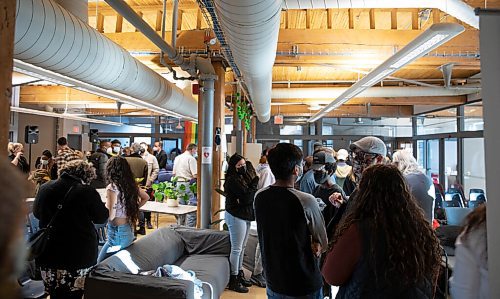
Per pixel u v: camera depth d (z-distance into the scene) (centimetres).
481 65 116
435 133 856
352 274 134
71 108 1021
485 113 115
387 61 355
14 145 555
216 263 357
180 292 226
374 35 426
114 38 456
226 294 370
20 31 205
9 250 50
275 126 1206
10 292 50
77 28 256
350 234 135
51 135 1076
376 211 133
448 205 584
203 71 421
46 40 226
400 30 427
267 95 507
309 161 452
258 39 228
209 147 439
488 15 116
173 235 381
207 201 438
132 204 327
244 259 418
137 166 605
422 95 671
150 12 478
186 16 516
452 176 779
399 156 255
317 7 283
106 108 1033
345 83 764
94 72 290
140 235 583
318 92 716
